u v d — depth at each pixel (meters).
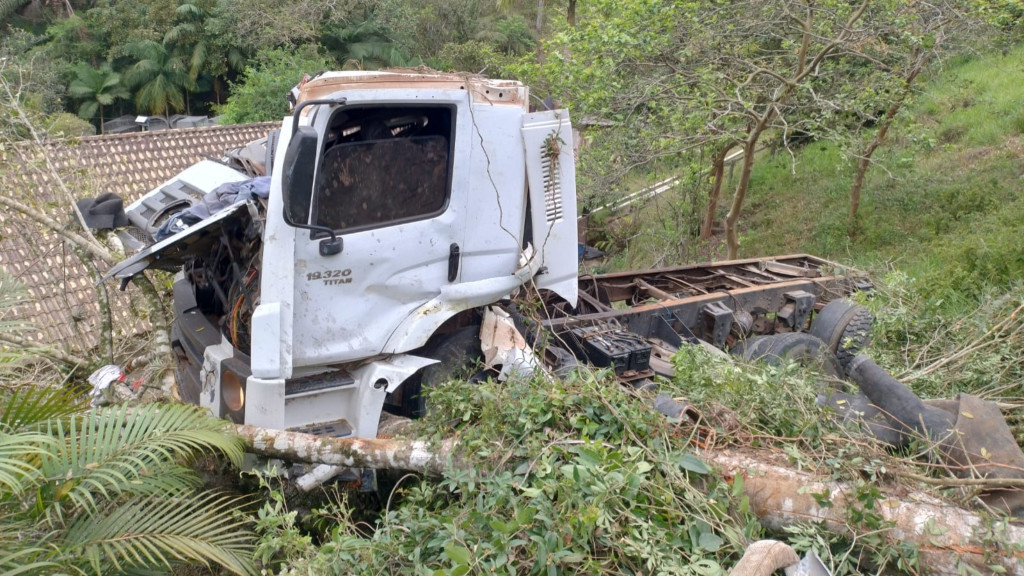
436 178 4.32
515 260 4.73
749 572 2.68
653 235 12.12
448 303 4.45
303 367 4.20
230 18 28.47
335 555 3.19
